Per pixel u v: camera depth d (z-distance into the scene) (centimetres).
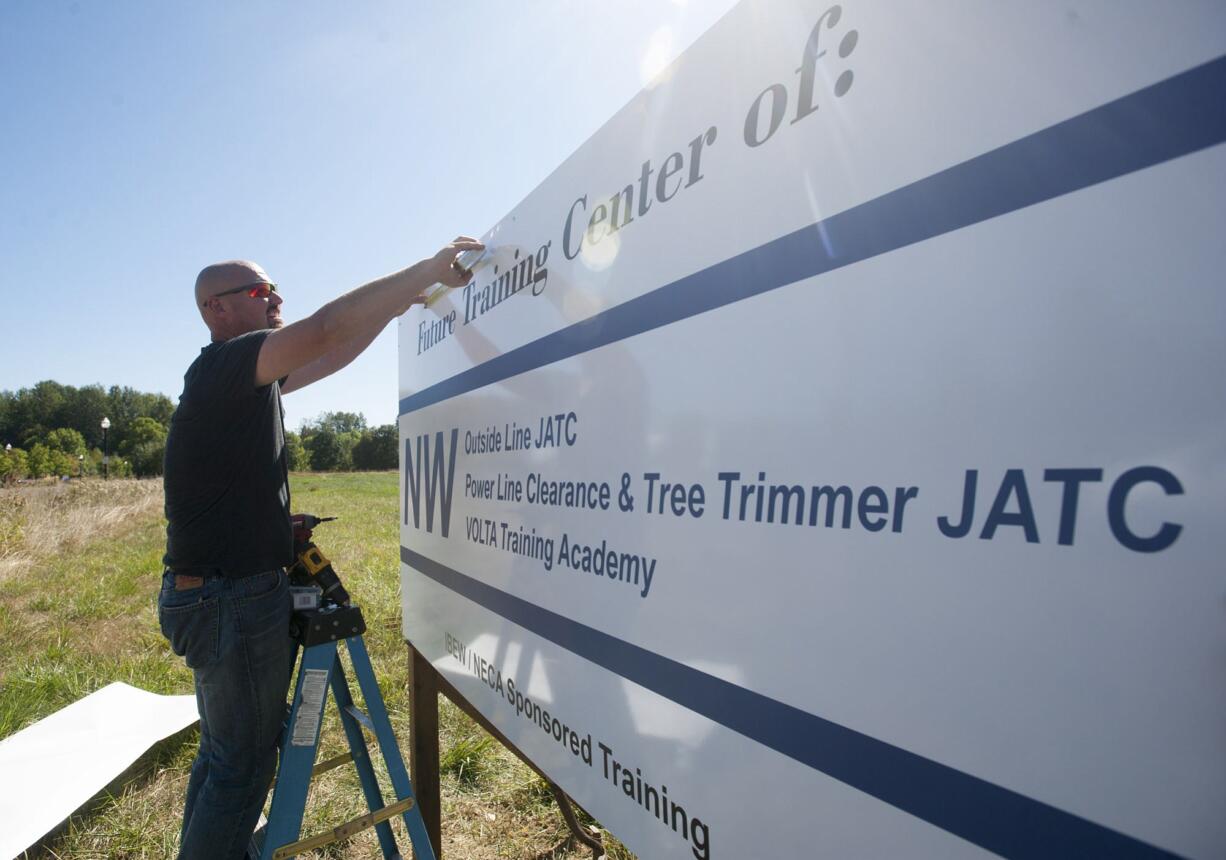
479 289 197
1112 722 54
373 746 362
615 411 127
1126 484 53
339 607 202
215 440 182
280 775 179
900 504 72
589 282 137
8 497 1959
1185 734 49
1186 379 50
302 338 172
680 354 108
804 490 84
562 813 257
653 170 117
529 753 162
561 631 146
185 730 374
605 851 262
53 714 386
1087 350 56
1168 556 51
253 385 181
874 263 76
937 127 70
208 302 208
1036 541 59
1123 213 54
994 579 63
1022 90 62
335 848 279
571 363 143
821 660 81
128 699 402
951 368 67
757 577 92
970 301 66
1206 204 50
